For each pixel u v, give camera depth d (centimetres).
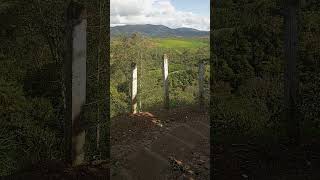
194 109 897
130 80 892
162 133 614
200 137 592
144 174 429
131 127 646
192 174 422
